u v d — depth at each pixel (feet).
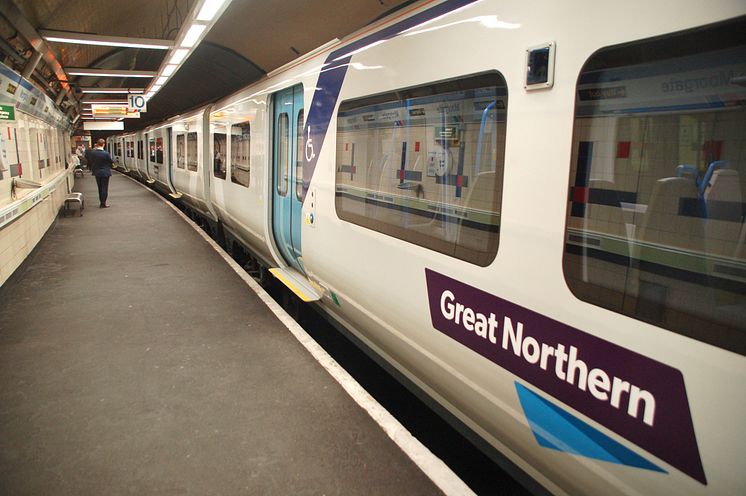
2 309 15.06
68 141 59.98
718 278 4.64
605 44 5.42
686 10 4.70
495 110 7.04
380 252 10.35
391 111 9.82
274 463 7.89
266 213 18.22
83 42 25.50
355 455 8.09
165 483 7.41
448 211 8.16
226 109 24.29
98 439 8.49
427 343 8.98
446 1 8.15
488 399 7.53
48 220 27.61
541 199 6.23
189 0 27.63
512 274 6.70
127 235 28.07
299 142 15.16
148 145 60.80
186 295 16.85
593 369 5.65
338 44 12.41
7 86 17.80
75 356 11.84
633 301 5.28
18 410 9.39
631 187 5.33
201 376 10.89
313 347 12.46
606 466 5.61
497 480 9.86
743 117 4.44
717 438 4.48
